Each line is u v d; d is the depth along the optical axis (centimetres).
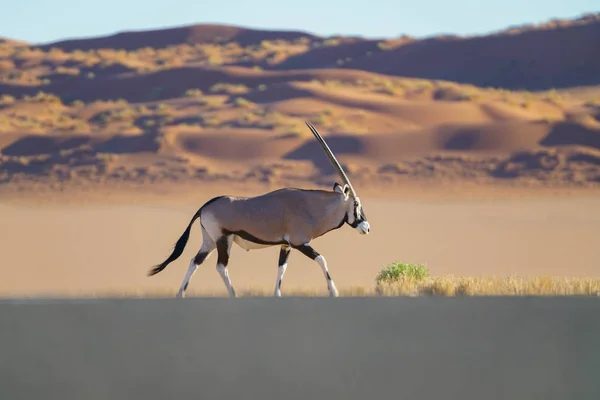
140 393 2420
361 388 2462
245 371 2667
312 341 3127
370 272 10438
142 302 4334
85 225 15475
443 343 3067
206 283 9406
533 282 6238
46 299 4756
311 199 5650
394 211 17800
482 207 18612
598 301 4166
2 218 16700
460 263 11338
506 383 2505
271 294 6022
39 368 2708
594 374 2598
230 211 5644
